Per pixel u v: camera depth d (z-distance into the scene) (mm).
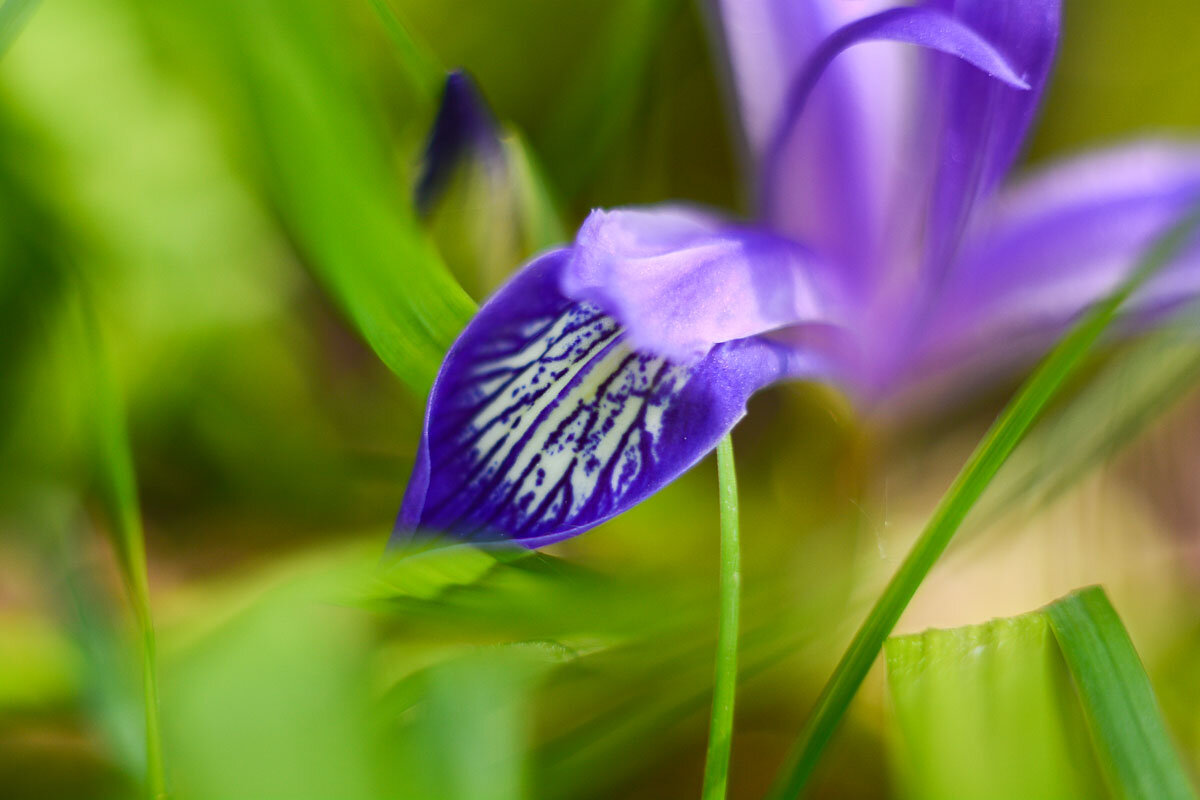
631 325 194
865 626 195
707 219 207
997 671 194
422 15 245
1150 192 219
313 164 199
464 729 188
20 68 223
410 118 235
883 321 218
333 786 183
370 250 201
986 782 191
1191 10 254
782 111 213
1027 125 209
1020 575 223
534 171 212
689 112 247
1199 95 254
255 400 231
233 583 210
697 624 208
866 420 221
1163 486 228
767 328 202
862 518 220
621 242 198
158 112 226
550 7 247
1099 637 194
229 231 229
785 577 217
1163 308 213
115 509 196
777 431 225
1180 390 215
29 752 205
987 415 230
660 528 222
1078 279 218
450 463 196
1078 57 256
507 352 198
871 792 210
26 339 220
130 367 227
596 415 199
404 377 204
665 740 210
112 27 225
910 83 218
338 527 228
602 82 234
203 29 201
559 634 202
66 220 224
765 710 214
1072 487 221
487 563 200
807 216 219
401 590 197
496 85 248
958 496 195
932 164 215
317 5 200
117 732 196
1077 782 191
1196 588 223
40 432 219
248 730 183
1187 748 212
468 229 210
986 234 219
